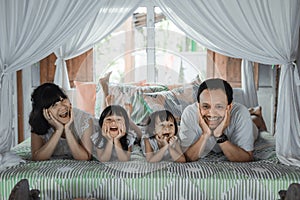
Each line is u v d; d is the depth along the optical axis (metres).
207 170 1.96
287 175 1.89
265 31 2.12
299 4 2.12
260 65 3.77
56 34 2.14
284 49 2.14
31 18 2.10
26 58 2.15
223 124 2.08
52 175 1.89
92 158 2.20
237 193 1.87
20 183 1.61
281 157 2.15
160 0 2.43
